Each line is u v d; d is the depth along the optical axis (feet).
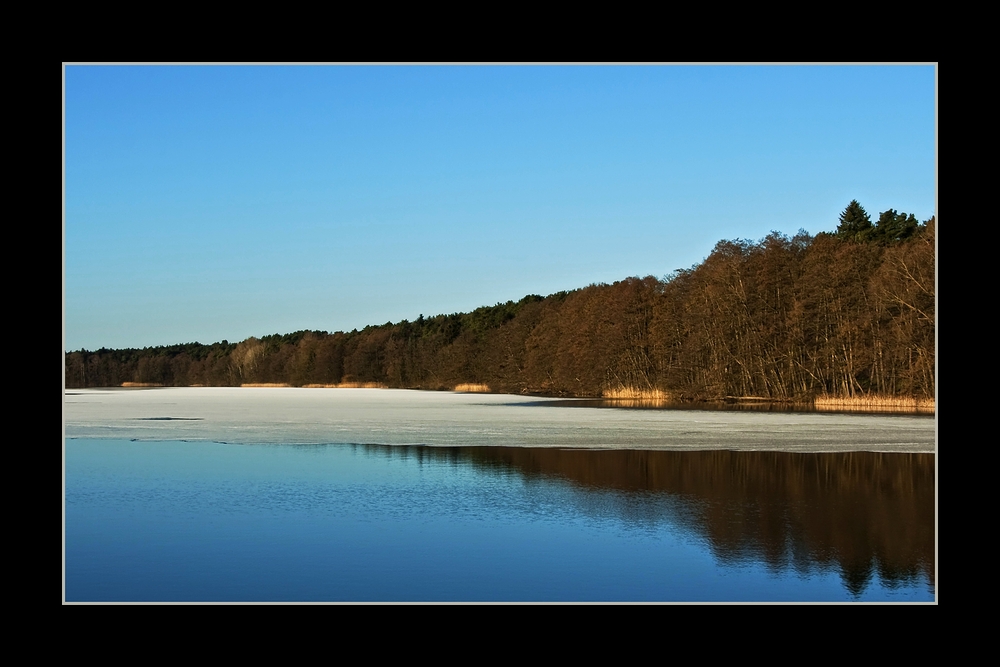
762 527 60.59
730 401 251.39
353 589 46.93
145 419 175.52
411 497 72.13
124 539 57.47
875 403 210.38
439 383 464.24
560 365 345.92
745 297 255.50
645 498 71.51
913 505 68.18
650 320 311.27
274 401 289.53
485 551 53.98
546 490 75.51
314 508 67.46
